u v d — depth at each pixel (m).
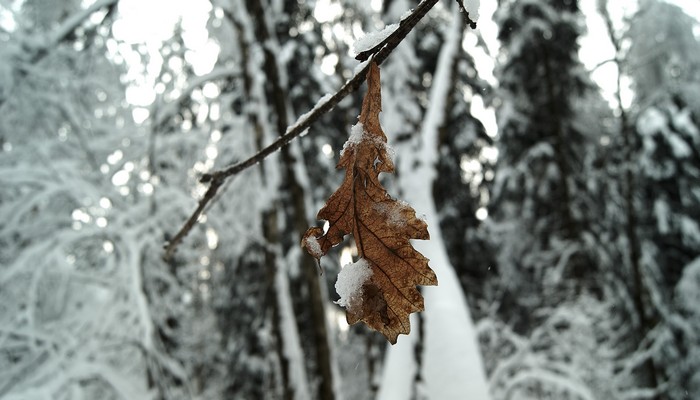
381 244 0.49
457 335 3.85
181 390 5.64
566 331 7.89
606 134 12.21
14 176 5.48
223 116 7.68
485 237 9.73
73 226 5.91
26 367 5.19
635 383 9.46
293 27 8.29
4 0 5.75
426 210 4.49
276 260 5.62
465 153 9.31
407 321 0.47
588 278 10.57
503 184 11.57
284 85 5.77
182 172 7.09
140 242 5.65
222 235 6.56
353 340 10.94
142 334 5.02
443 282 4.12
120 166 6.18
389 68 5.00
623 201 9.91
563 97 11.35
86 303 5.68
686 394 8.69
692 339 8.88
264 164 5.74
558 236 11.11
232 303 9.06
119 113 6.96
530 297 10.85
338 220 0.51
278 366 5.48
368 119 0.53
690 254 9.45
